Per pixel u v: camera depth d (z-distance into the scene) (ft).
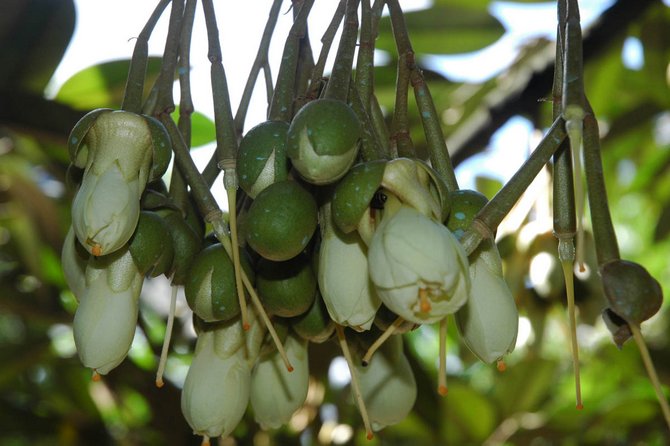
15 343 2.58
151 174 1.39
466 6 2.61
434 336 2.94
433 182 1.31
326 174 1.28
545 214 2.11
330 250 1.34
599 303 2.10
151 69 2.25
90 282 1.41
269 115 1.44
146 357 2.64
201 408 1.44
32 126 2.24
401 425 2.59
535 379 2.60
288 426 2.41
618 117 2.88
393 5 1.45
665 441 2.64
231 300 1.39
